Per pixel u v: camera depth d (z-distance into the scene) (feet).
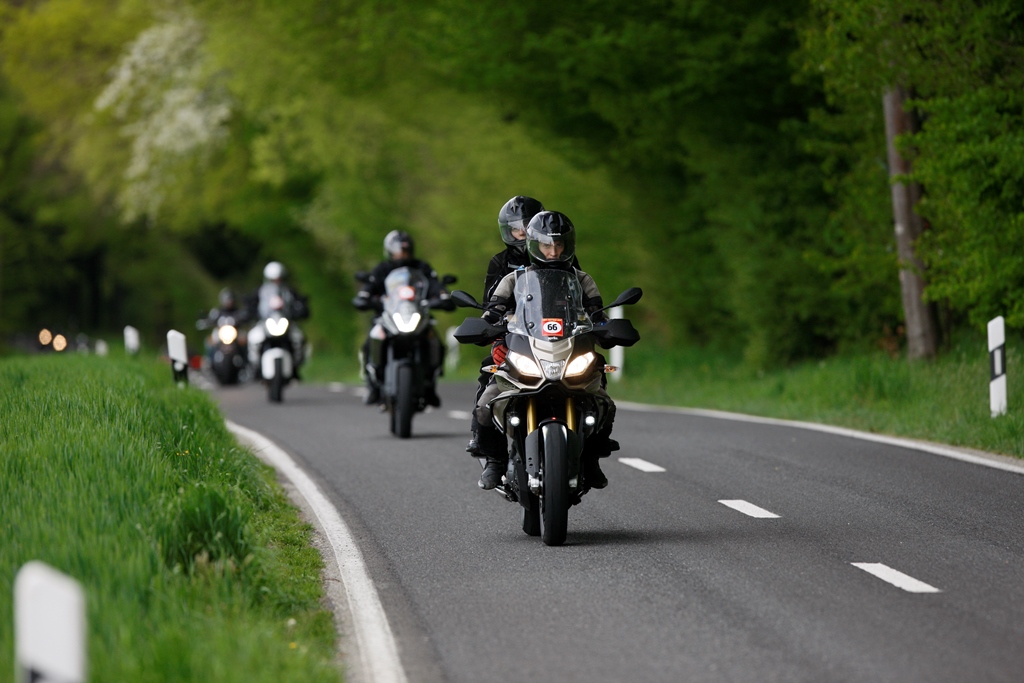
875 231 260.42
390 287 192.95
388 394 191.21
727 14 265.34
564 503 108.27
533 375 106.52
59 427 124.77
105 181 534.37
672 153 311.27
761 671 74.23
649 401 285.84
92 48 506.07
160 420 141.79
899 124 238.27
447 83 356.59
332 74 355.15
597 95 294.46
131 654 65.98
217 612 76.59
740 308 298.35
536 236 111.45
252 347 289.53
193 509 90.38
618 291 354.13
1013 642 79.05
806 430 195.72
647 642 80.74
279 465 167.94
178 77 462.19
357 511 132.26
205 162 478.59
